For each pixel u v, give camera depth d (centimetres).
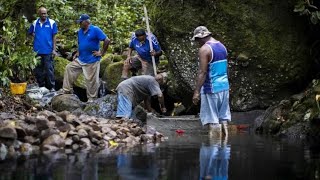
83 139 673
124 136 755
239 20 1015
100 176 444
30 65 1103
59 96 1075
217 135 861
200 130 956
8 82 1066
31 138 649
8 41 1104
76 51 1435
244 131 952
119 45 1530
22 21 1169
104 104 1055
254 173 466
